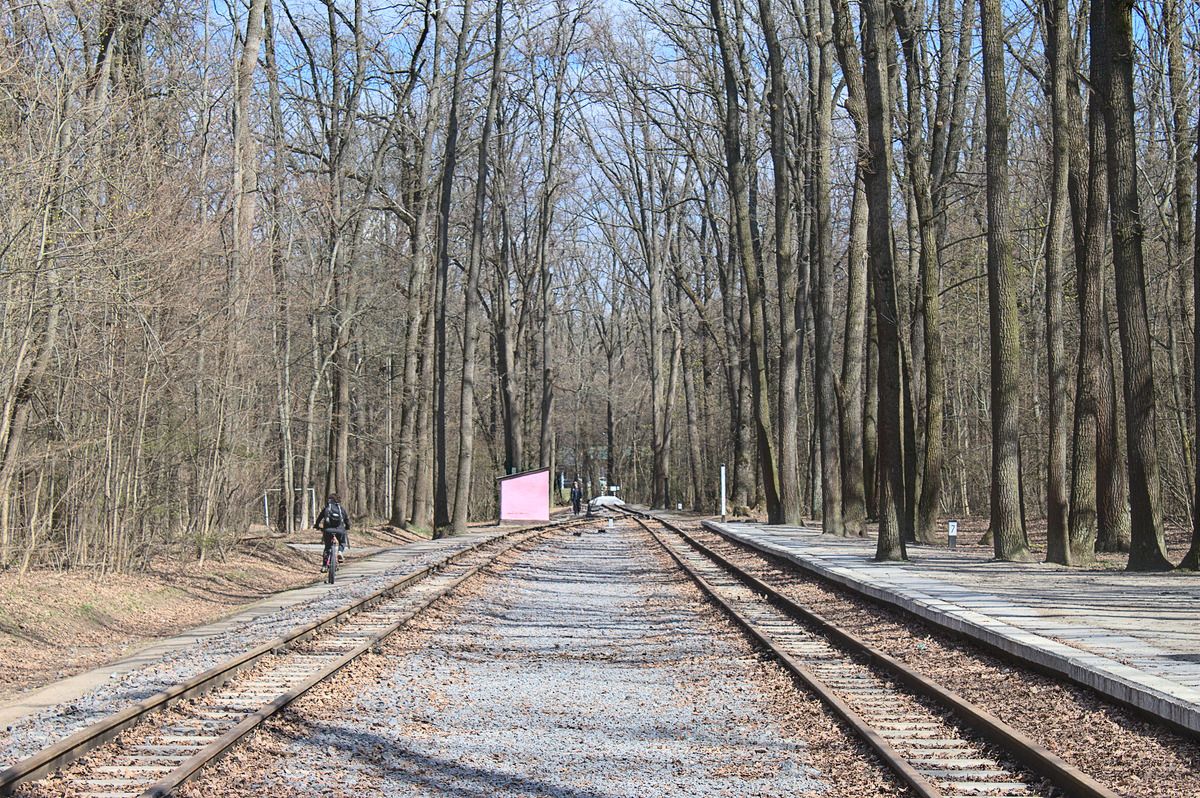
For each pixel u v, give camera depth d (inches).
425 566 1030.4
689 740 384.5
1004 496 992.9
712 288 2837.1
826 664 522.9
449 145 1654.8
